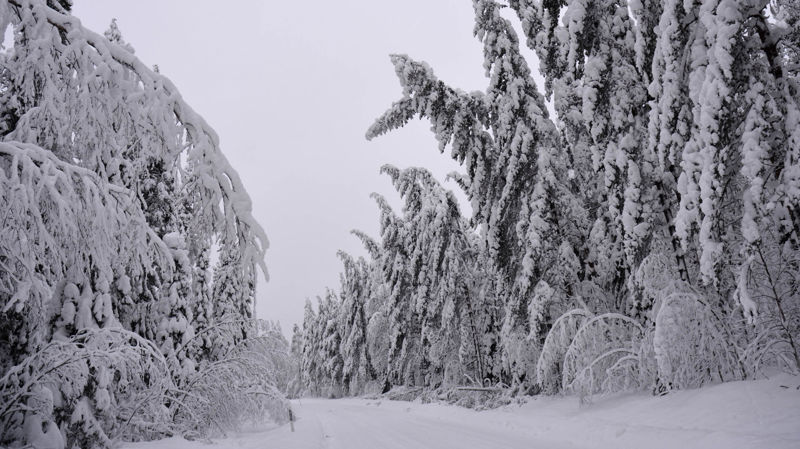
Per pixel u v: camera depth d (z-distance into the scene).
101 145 6.01
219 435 13.30
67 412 7.91
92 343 8.21
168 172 5.84
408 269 31.14
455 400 21.88
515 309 16.12
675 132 9.02
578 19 11.95
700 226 8.15
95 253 6.46
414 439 10.75
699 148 8.30
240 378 14.30
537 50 16.33
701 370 9.47
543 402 14.38
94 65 5.67
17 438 7.14
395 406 28.03
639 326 11.71
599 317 12.10
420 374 35.25
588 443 8.40
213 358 16.64
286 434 13.16
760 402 7.13
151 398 10.59
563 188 15.59
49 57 5.55
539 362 13.49
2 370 7.36
